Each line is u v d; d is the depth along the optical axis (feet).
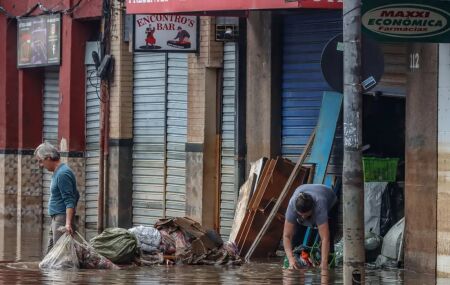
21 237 87.51
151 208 88.99
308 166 71.36
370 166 65.00
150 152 89.04
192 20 81.15
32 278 56.29
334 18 72.54
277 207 68.90
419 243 60.39
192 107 83.05
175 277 57.16
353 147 44.60
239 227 70.08
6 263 65.51
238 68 80.02
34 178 105.19
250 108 77.30
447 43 56.54
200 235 65.26
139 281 55.16
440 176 59.06
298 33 75.10
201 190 82.02
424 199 59.98
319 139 69.97
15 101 107.24
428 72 59.57
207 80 81.76
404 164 67.41
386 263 62.69
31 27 102.32
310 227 61.57
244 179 79.66
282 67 76.13
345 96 44.75
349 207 44.80
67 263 61.11
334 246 62.90
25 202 104.94
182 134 85.92
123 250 62.39
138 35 79.66
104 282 54.65
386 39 53.57
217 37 80.23
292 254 60.80
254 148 77.05
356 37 44.52
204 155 81.97
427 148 59.72
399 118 73.31
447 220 58.65
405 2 52.75
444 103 58.80
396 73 67.72
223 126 81.76
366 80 46.73
